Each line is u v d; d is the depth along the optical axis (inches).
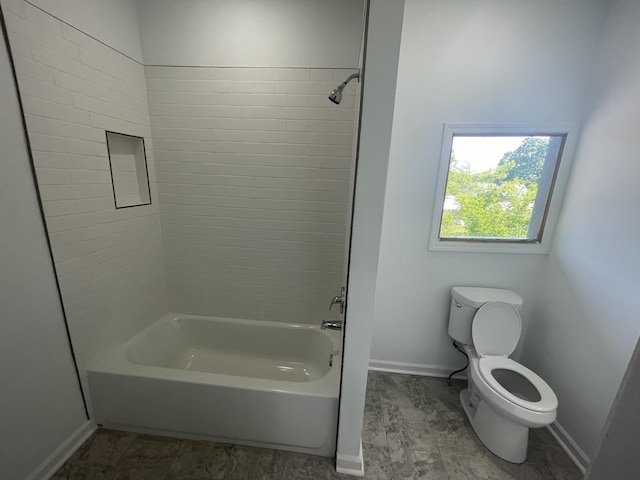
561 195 67.6
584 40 59.8
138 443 59.6
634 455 14.2
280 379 80.6
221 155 76.2
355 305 44.1
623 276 51.9
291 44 68.2
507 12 60.6
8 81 44.3
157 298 82.9
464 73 64.4
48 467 52.6
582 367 59.6
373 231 40.4
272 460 56.8
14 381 46.8
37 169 49.0
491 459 58.5
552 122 64.2
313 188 76.4
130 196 73.3
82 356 59.2
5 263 44.9
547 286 71.1
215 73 71.2
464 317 71.4
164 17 68.9
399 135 69.3
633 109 51.0
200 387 57.2
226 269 84.7
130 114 68.7
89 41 57.1
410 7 62.2
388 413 70.2
